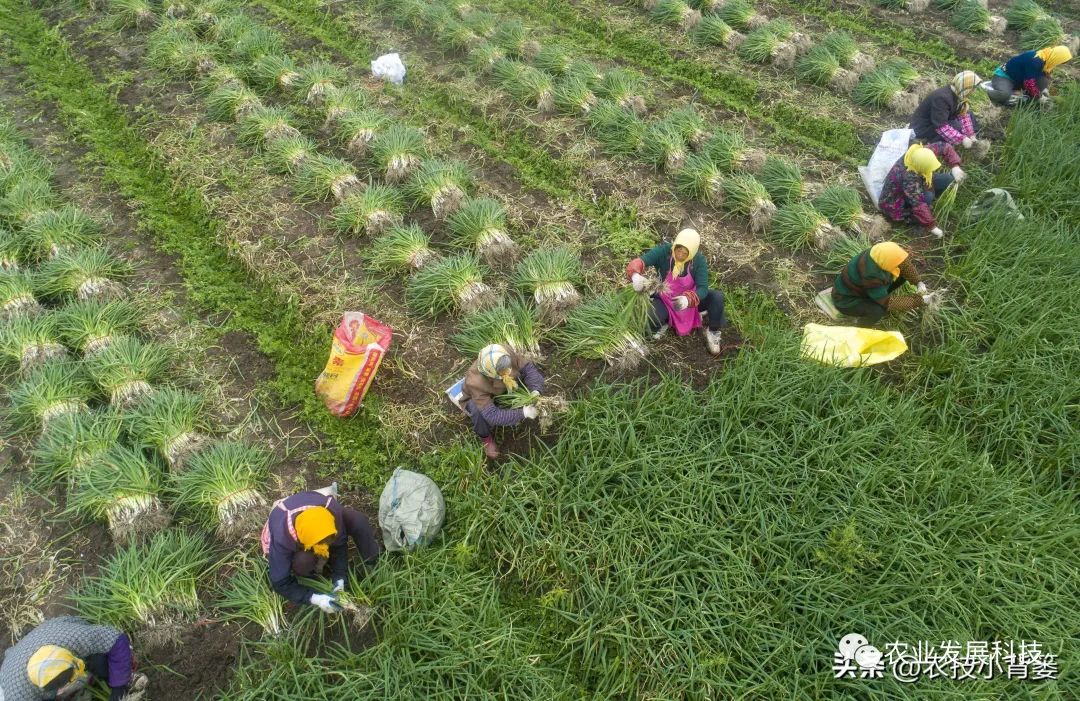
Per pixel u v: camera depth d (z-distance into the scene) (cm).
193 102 996
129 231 821
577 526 547
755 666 475
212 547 557
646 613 496
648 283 649
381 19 1178
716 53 1112
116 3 1130
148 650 501
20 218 808
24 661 408
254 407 655
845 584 501
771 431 588
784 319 720
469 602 513
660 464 566
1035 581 505
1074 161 836
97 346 675
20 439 630
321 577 500
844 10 1211
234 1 1227
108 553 558
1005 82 953
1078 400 616
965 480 555
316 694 466
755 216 809
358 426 643
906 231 804
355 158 910
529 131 958
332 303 733
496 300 721
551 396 613
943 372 653
